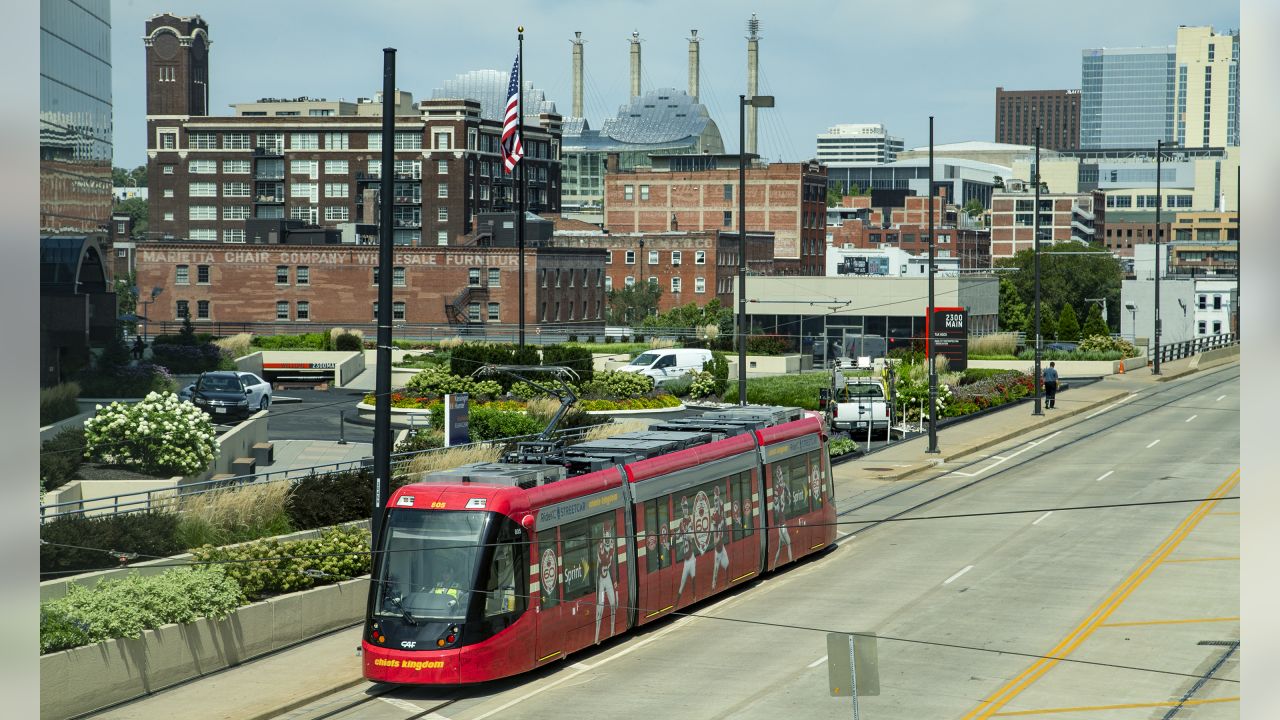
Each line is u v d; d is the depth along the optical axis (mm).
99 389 66375
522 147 76438
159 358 80438
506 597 30906
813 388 87875
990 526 51312
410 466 47625
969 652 33031
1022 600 38844
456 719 28578
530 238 155500
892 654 33031
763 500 43375
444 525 31109
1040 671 31062
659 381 91125
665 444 39125
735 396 88188
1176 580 40938
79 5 81438
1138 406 92062
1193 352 136500
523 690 30984
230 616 33375
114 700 29578
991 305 136875
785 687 30266
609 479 35625
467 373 77000
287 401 84562
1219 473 62562
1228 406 90750
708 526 39875
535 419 63781
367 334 147375
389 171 33969
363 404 76250
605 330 156375
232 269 148875
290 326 145875
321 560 37656
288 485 42719
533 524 32000
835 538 48844
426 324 149500
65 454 44594
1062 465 66312
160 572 34062
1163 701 28391
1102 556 45094
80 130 80500
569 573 33281
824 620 37219
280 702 29812
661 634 36656
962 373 99875
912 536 50094
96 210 84000
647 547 36719
